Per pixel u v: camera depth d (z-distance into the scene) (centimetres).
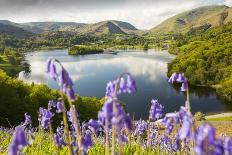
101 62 17838
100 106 5350
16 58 17675
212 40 17688
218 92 9544
